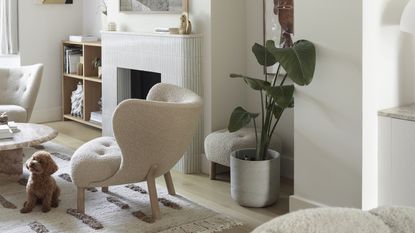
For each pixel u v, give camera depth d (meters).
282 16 4.15
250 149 3.89
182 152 3.44
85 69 6.27
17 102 5.48
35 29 6.48
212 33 4.33
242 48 4.51
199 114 3.43
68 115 6.64
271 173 3.63
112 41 5.38
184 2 4.50
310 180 3.33
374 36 3.00
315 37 3.17
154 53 4.75
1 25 6.42
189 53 4.38
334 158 3.17
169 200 3.74
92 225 3.24
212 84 4.39
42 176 3.46
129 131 3.16
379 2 3.00
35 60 6.52
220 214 3.49
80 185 3.38
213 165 4.29
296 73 3.08
